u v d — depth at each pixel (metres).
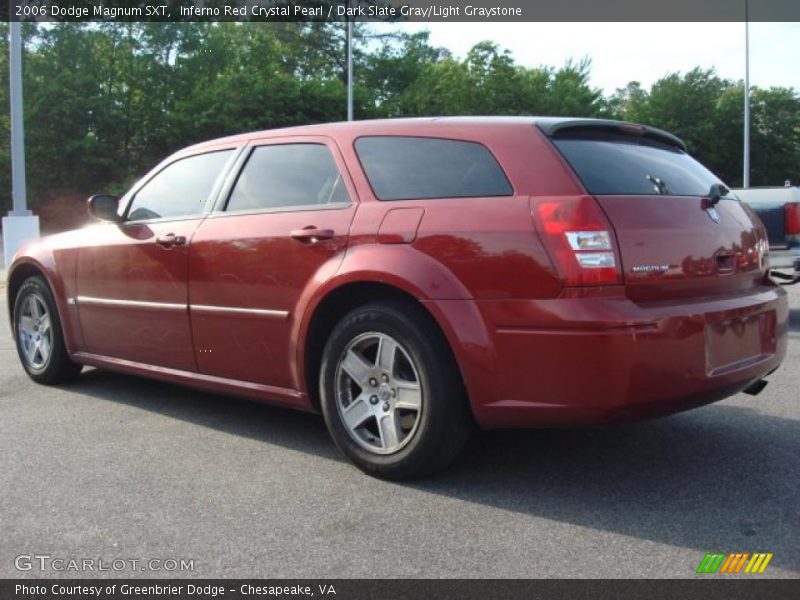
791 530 3.04
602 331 3.07
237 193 4.38
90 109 33.97
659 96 49.59
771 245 7.95
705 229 3.54
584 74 46.94
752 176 53.41
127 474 3.74
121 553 2.92
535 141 3.46
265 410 4.87
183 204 4.65
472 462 3.86
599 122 3.69
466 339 3.30
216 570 2.78
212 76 37.53
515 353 3.22
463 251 3.36
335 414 3.77
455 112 38.97
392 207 3.65
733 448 4.05
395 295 3.66
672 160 3.92
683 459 3.88
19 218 14.34
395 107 39.16
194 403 5.04
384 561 2.82
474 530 3.07
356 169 3.89
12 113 14.51
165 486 3.58
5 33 33.59
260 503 3.37
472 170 3.54
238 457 3.98
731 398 5.07
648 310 3.17
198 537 3.04
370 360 3.73
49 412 4.84
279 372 4.03
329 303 3.82
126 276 4.78
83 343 5.22
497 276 3.26
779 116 52.53
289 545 2.96
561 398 3.16
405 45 45.91
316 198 4.00
